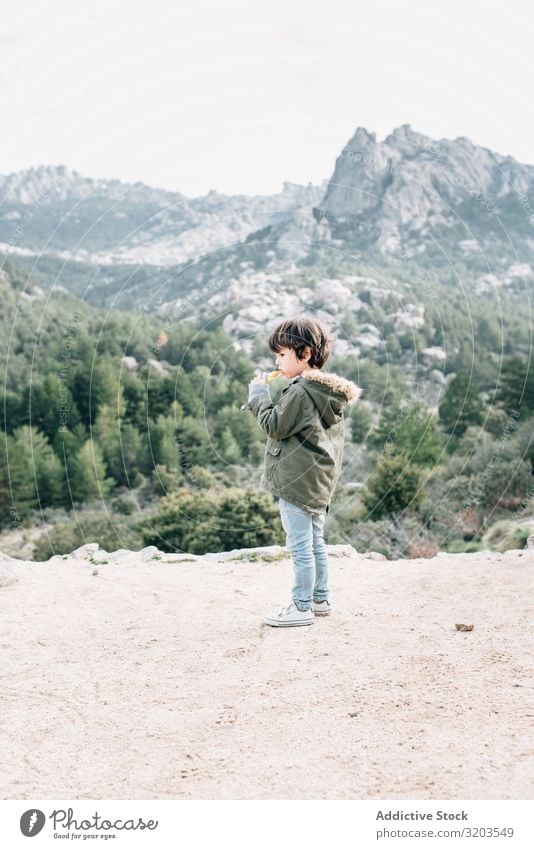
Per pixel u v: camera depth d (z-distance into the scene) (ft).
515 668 8.05
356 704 7.39
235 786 6.11
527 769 6.06
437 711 7.14
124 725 7.23
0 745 6.90
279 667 8.45
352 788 5.98
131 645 9.46
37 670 8.71
